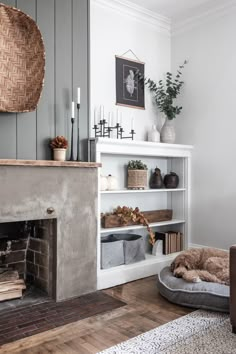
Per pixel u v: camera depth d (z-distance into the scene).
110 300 2.61
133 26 3.68
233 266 2.01
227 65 3.51
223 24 3.54
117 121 3.51
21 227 2.87
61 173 2.60
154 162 3.92
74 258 2.67
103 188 3.12
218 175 3.59
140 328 2.13
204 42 3.71
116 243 3.10
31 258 2.88
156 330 2.10
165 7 3.59
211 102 3.66
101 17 3.39
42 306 2.47
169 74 3.89
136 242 3.27
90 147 2.94
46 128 2.68
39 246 2.77
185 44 3.91
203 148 3.73
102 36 3.40
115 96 3.52
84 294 2.73
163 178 3.95
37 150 2.62
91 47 3.31
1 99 2.48
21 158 2.54
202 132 3.74
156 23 3.87
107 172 3.47
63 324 2.19
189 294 2.44
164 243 3.63
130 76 3.65
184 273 2.62
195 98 3.81
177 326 2.15
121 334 2.05
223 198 3.55
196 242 3.80
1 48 2.49
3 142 2.46
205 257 2.89
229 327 2.13
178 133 3.99
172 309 2.44
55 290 2.58
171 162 4.01
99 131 3.33
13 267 2.85
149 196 3.87
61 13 2.77
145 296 2.71
